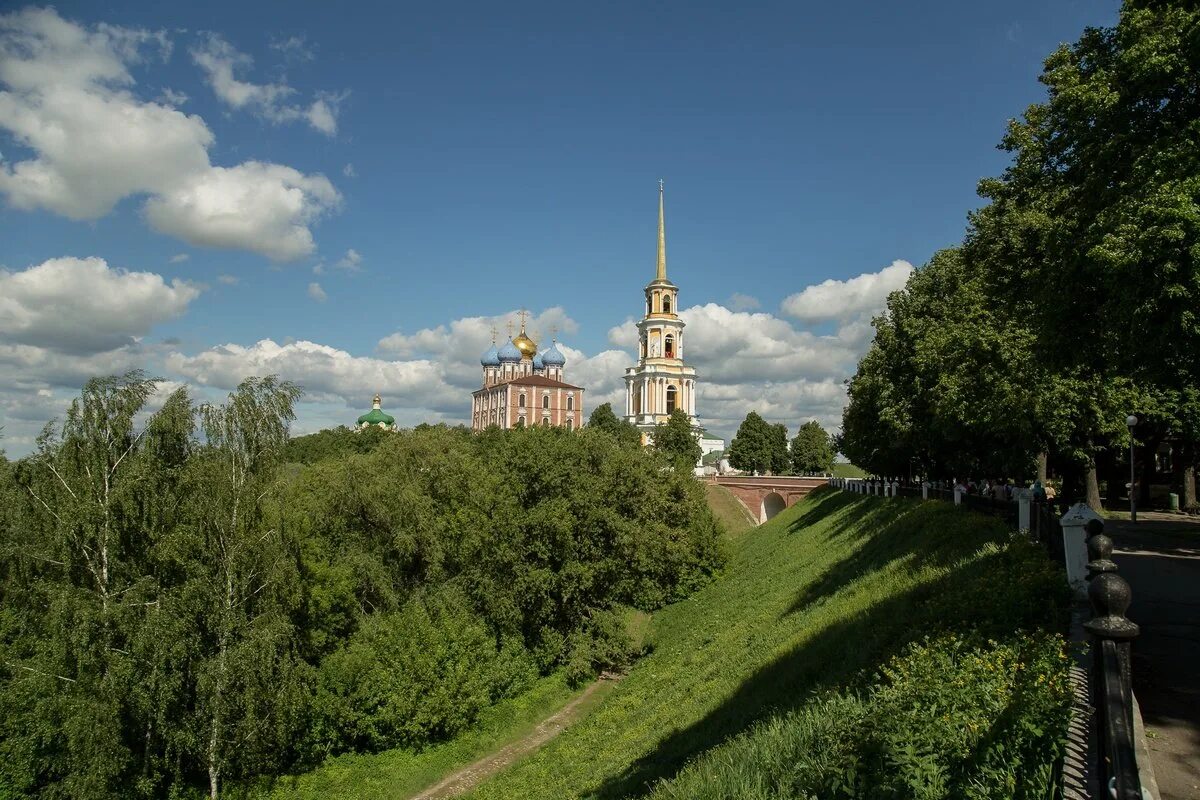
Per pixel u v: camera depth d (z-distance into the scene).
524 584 38.00
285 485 30.08
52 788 23.97
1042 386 31.80
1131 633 5.09
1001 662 9.45
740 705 17.08
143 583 24.88
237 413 28.41
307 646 31.36
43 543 25.72
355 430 121.88
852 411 55.75
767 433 122.69
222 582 26.88
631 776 16.62
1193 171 16.27
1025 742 7.24
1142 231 16.52
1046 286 21.61
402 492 36.78
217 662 25.47
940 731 8.00
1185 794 6.77
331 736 30.22
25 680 24.48
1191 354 17.42
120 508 25.81
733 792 9.55
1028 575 13.20
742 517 85.88
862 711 9.82
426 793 28.52
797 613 24.25
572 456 42.16
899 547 25.69
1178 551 22.64
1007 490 27.91
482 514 38.69
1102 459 46.28
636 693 28.53
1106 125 19.66
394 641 32.06
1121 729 4.66
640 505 43.62
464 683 32.28
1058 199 23.28
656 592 44.53
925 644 12.21
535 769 25.27
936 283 42.03
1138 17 18.36
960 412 34.25
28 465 26.61
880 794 7.33
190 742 24.88
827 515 50.34
